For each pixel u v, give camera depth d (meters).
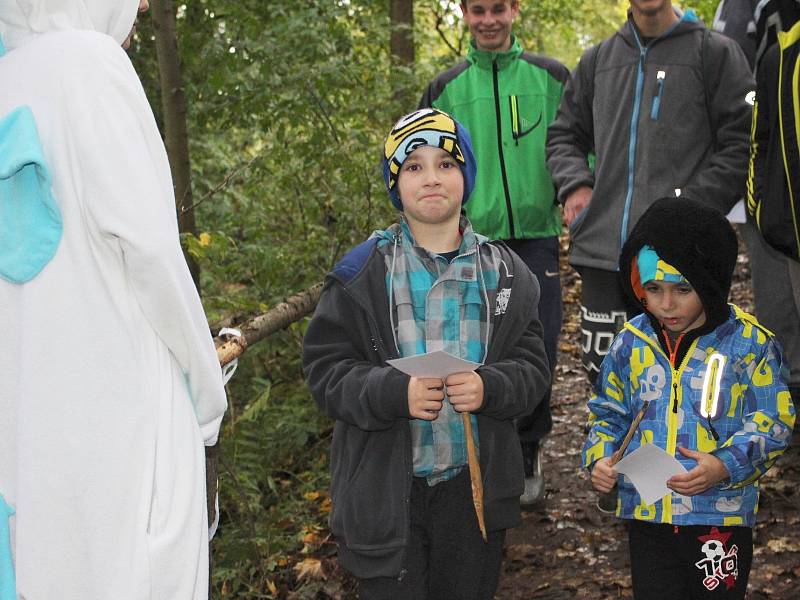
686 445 2.57
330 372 2.58
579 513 4.21
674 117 3.77
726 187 3.66
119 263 1.99
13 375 2.00
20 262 1.95
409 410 2.40
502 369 2.54
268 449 5.28
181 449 2.04
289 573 4.17
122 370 1.97
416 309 2.58
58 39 2.00
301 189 5.89
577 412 5.49
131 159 1.95
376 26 6.18
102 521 1.94
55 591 1.94
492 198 4.23
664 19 3.77
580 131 4.13
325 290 2.65
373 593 2.60
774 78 3.14
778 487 4.11
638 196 3.80
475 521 2.60
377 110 5.86
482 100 4.30
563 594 3.58
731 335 2.57
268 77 5.25
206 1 5.41
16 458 2.00
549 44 11.50
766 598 3.38
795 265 3.45
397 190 2.73
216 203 6.26
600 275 3.95
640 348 2.67
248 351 5.54
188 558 2.02
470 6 4.21
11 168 1.89
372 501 2.51
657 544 2.62
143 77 6.04
